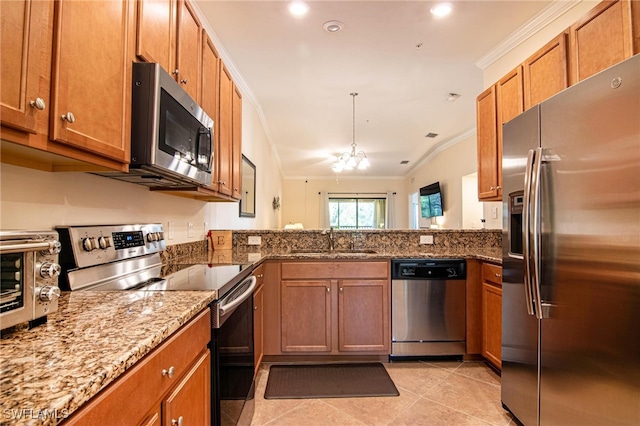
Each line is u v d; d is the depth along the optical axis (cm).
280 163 754
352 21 232
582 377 123
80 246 125
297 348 249
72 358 63
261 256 245
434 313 253
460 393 207
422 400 199
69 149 91
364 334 251
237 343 152
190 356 101
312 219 913
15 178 104
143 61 127
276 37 251
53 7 84
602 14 162
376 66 298
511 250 173
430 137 536
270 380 225
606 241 113
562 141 133
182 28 162
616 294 110
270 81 330
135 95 122
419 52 274
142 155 121
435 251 284
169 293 117
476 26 239
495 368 238
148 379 75
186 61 167
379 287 251
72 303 103
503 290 180
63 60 87
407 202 898
